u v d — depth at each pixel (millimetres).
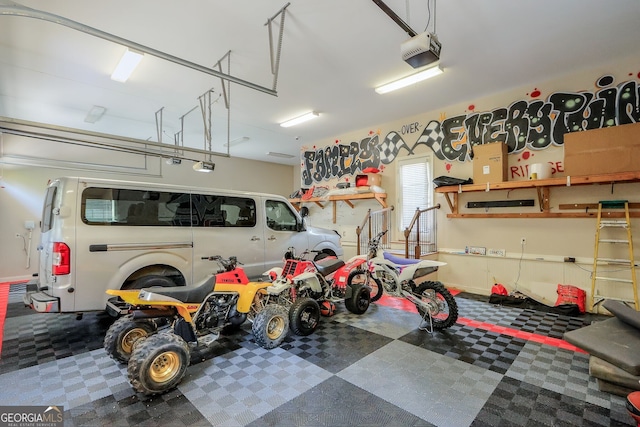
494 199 5070
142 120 6328
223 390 2326
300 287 3705
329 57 3902
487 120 5148
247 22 3197
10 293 5516
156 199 3691
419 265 3756
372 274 4340
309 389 2342
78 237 3072
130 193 3500
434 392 2293
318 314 3510
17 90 4812
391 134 6480
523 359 2814
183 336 2629
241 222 4516
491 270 5133
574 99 4355
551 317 4004
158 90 4840
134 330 2803
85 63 3984
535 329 3576
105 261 3211
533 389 2322
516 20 3166
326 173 7797
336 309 4379
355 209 7289
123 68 4012
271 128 6918
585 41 3559
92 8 2930
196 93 4961
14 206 6578
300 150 8992
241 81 3354
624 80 4000
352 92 4965
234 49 3703
